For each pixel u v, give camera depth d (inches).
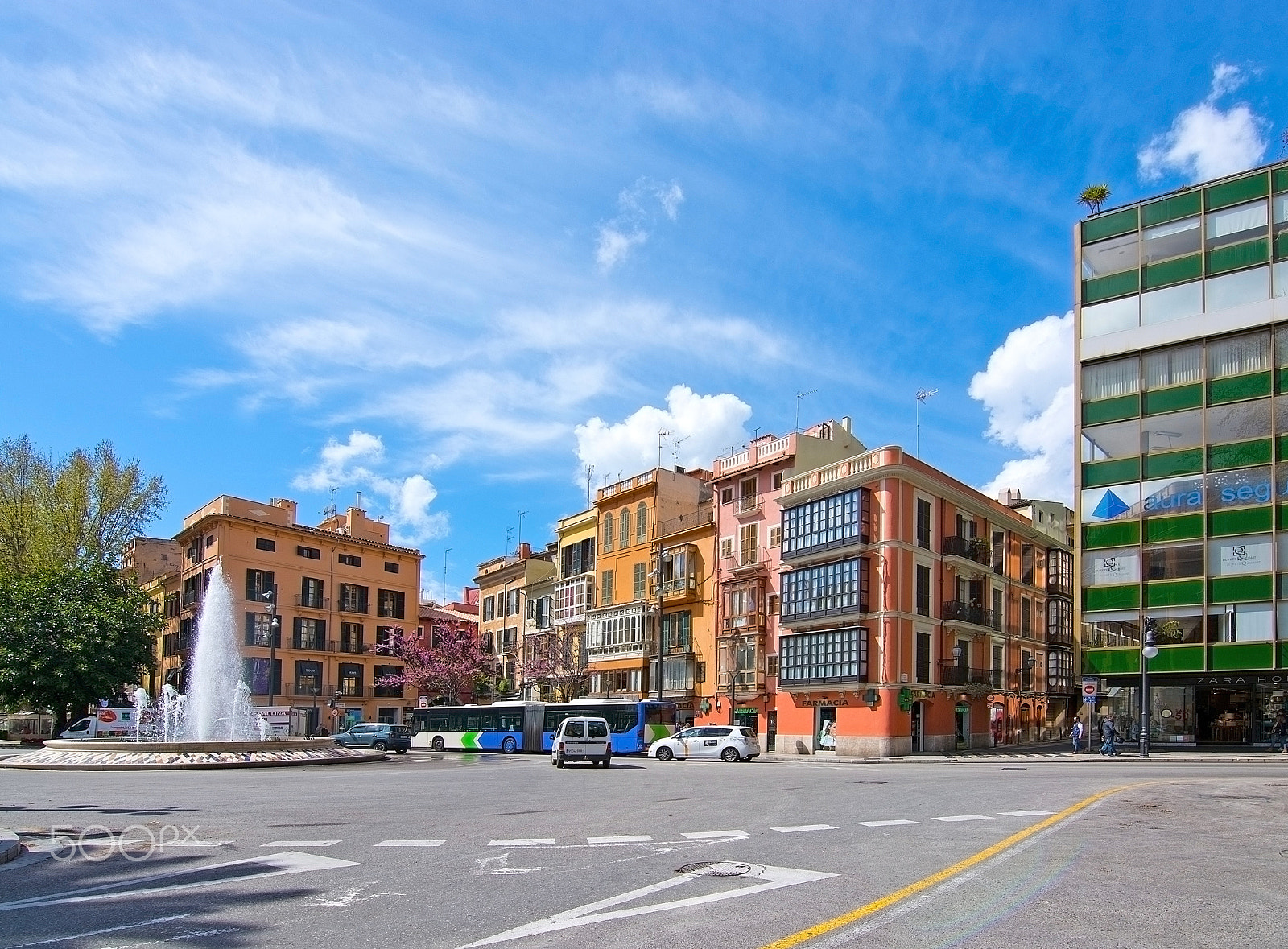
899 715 1845.5
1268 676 1552.7
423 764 1561.3
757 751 1787.6
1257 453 1565.0
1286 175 1593.3
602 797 846.5
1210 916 339.9
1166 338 1669.5
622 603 2608.3
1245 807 677.9
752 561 2253.9
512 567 3289.9
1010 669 2228.1
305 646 3053.6
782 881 408.2
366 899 381.7
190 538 3164.4
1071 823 593.9
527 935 320.2
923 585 1947.6
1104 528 1680.6
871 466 1947.6
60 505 2432.3
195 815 692.7
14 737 2452.0
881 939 310.2
